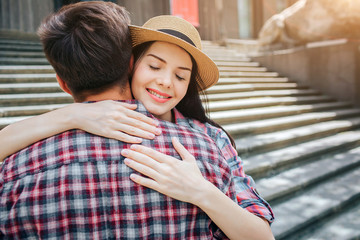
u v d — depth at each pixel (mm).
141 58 1093
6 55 6215
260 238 924
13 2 8367
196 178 888
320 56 9070
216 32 12820
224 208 882
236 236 912
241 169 1163
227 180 984
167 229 853
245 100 6809
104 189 837
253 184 1152
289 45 10500
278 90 8312
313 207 3240
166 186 857
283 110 6301
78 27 893
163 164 886
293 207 3262
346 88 8555
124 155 878
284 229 2785
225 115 5270
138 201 842
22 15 8492
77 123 915
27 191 802
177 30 1117
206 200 868
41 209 791
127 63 974
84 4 949
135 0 11227
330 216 3248
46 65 6262
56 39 903
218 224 904
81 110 948
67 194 808
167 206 863
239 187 1093
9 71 5328
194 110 1315
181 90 1113
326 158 4789
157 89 1072
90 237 807
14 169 847
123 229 833
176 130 985
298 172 4086
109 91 1000
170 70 1069
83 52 882
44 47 930
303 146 4992
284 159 4188
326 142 5273
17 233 791
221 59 9828
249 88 7633
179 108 1324
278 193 3393
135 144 904
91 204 816
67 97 4781
